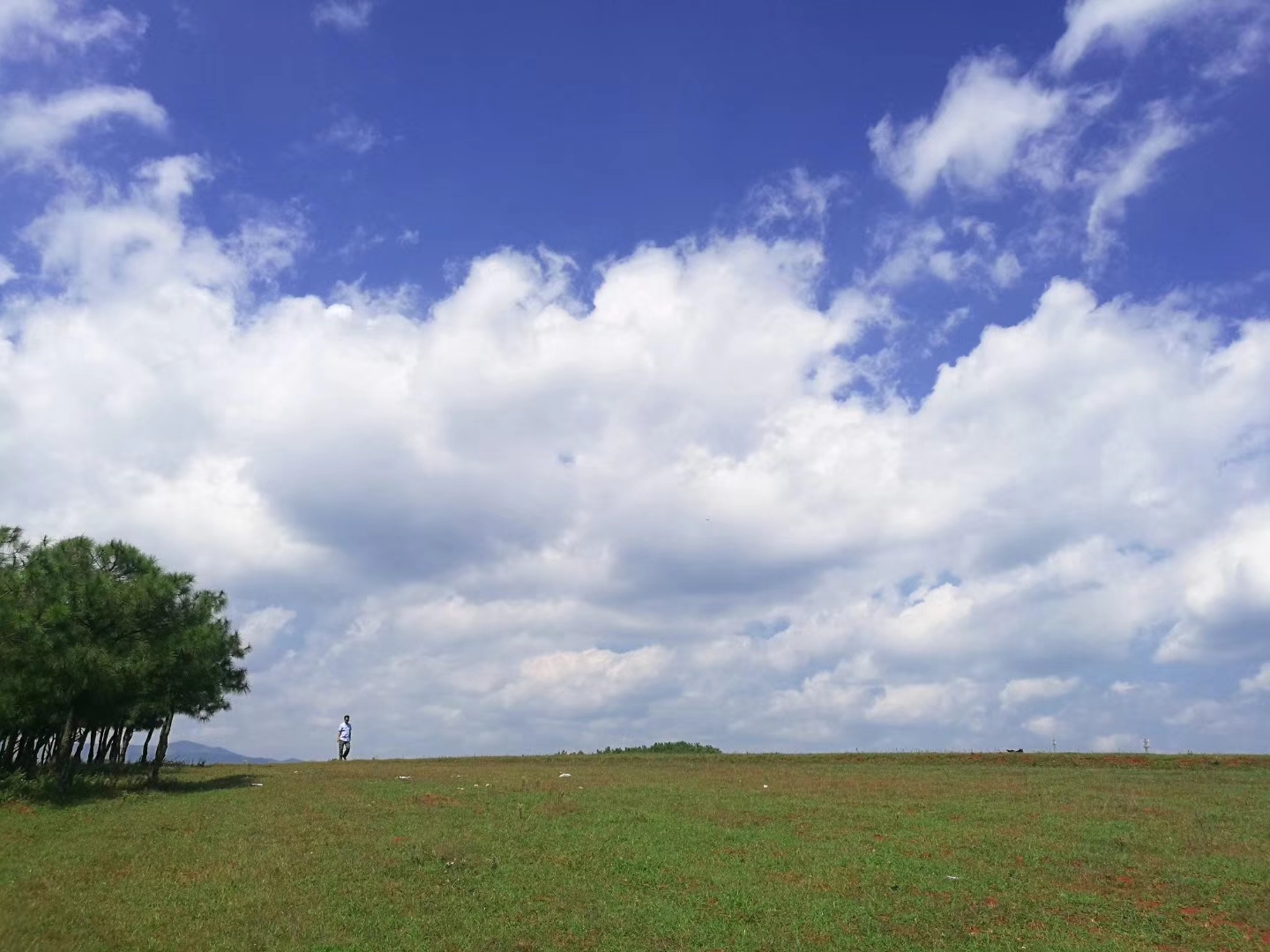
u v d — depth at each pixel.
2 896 18.25
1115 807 30.81
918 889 20.70
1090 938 17.72
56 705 33.25
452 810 29.81
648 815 29.05
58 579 32.97
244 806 30.55
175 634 35.31
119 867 21.09
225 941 16.02
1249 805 31.17
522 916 18.28
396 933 16.94
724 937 17.39
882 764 48.88
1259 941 17.64
